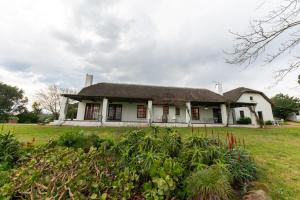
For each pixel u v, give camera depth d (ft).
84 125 57.11
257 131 47.70
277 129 55.06
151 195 9.89
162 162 11.80
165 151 13.94
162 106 76.48
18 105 140.05
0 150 15.83
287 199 11.53
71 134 20.92
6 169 14.14
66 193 9.75
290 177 14.60
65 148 17.93
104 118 59.67
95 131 39.78
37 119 100.58
